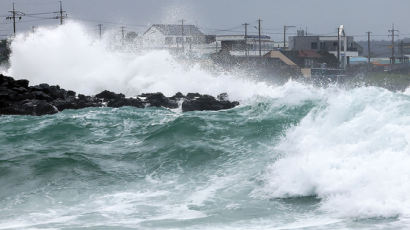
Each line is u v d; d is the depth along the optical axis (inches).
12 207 1069.8
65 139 1622.8
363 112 1227.2
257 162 1264.8
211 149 1397.6
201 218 965.8
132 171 1311.5
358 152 1079.6
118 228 920.9
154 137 1549.0
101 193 1148.5
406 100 1259.8
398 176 970.1
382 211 907.4
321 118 1288.1
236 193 1093.1
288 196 1044.5
